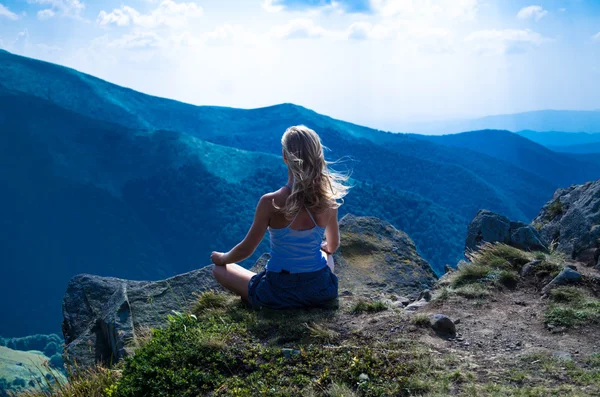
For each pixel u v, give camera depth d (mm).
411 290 6375
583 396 2814
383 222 7855
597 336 3891
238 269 4582
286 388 3150
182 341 3820
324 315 4184
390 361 3389
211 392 3270
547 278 5125
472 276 5363
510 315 4453
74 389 3967
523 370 3285
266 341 3830
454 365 3359
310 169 3879
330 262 4637
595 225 6551
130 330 5336
